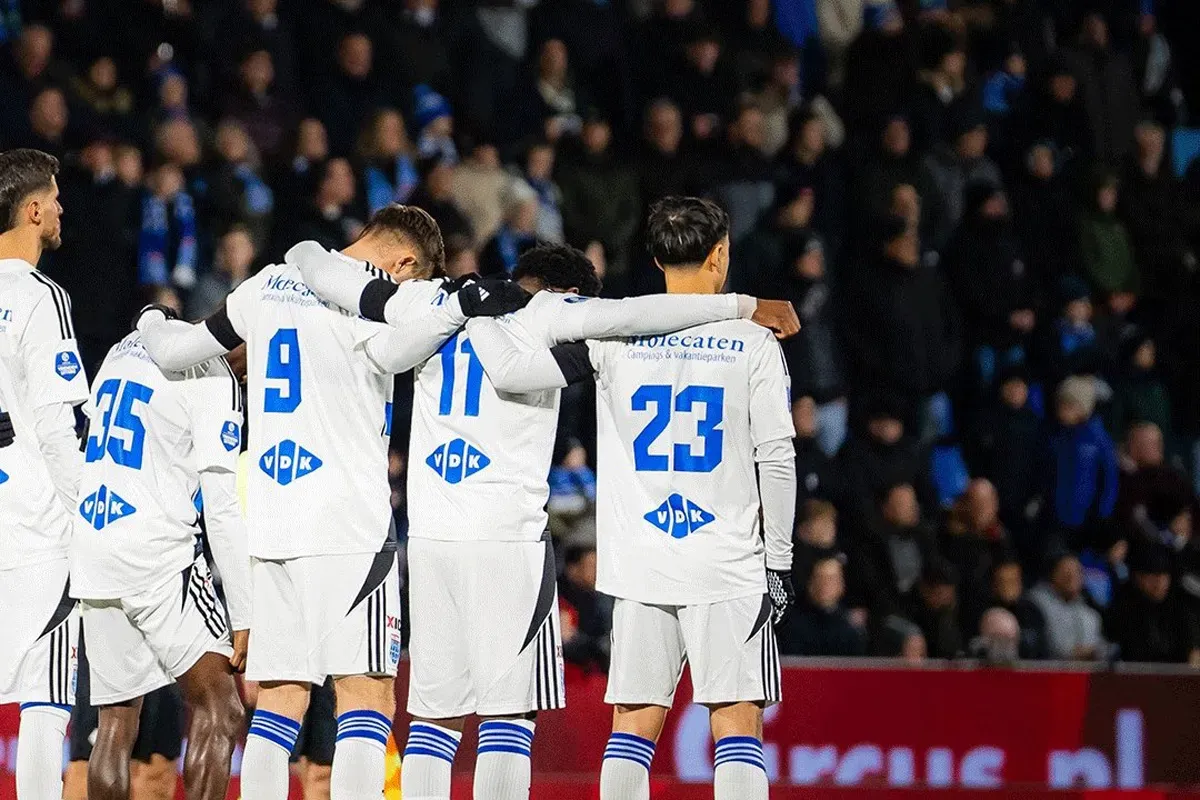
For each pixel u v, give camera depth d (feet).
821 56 166.20
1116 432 150.20
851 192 150.30
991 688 111.55
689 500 65.10
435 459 66.13
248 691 90.79
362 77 144.25
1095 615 127.65
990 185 150.41
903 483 127.75
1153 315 159.22
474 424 65.72
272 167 134.21
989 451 142.72
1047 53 172.24
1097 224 157.07
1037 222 157.38
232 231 126.21
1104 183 157.69
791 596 66.80
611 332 65.16
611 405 66.18
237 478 68.90
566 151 142.41
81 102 134.92
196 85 143.13
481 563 65.31
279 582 65.46
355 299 64.80
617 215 141.38
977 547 127.65
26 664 68.80
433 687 66.03
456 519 65.46
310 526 64.85
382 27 146.51
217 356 67.72
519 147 144.25
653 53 154.61
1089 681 112.37
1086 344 149.38
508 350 65.16
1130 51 173.58
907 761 110.32
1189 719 112.98
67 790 83.61
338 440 65.46
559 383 65.41
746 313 65.82
